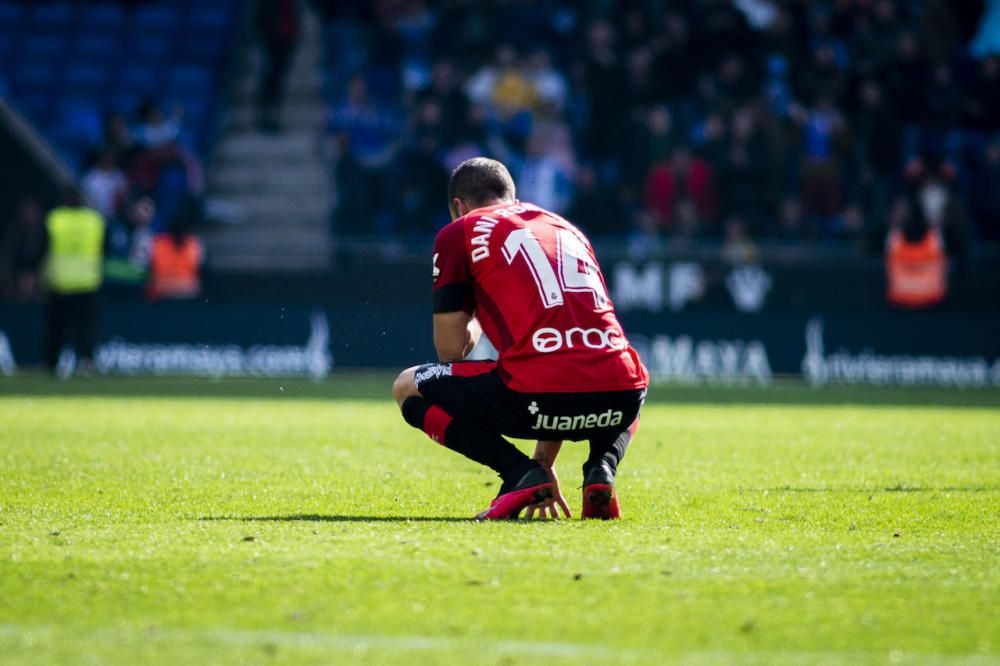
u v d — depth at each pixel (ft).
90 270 208.64
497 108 249.34
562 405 59.31
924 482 78.79
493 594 42.83
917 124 254.88
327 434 111.86
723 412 148.05
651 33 256.11
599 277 61.93
